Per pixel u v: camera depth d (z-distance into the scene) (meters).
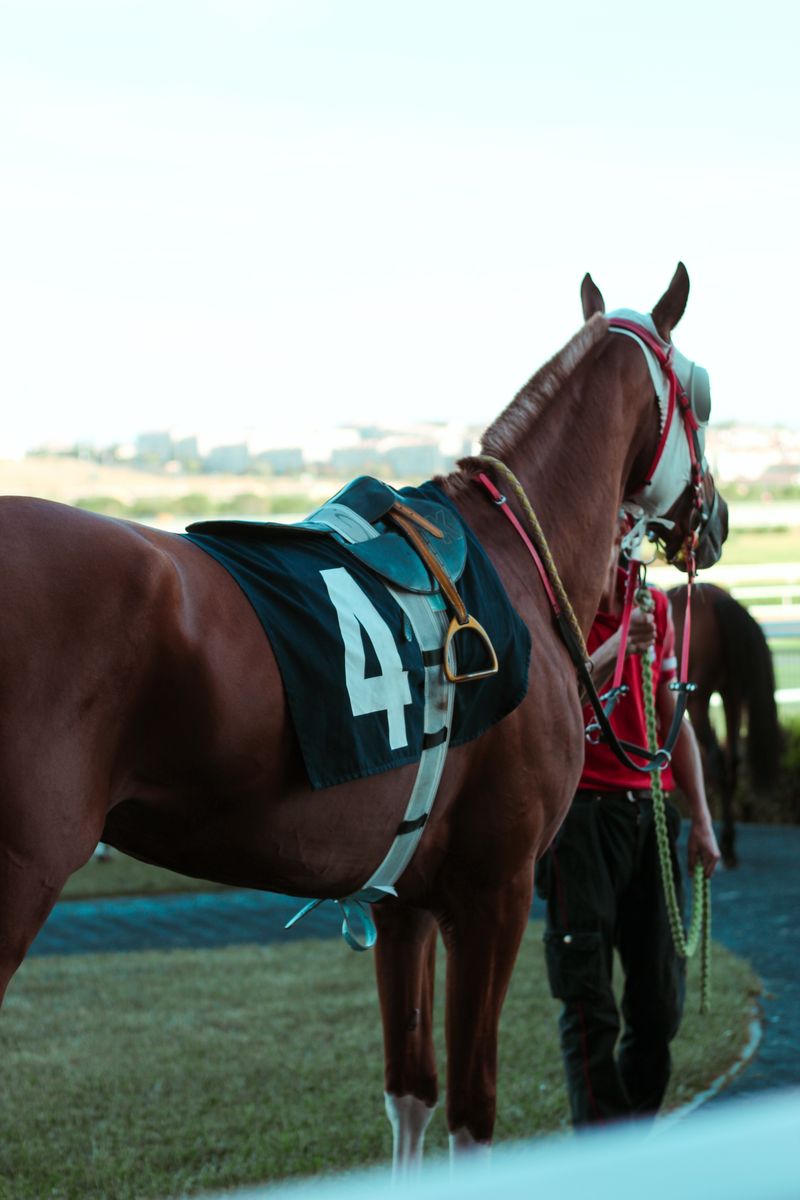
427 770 2.18
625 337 2.96
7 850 1.64
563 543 2.78
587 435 2.85
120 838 1.95
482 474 2.67
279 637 1.92
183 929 6.70
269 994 5.22
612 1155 0.51
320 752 1.94
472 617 2.28
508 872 2.46
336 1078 4.10
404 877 2.41
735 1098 3.93
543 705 2.49
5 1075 4.09
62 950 6.16
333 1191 0.58
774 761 7.82
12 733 1.64
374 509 2.29
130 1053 4.36
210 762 1.85
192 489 58.69
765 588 14.14
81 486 58.84
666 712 3.35
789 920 6.73
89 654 1.71
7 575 1.67
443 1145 3.59
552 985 3.10
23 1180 3.19
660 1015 3.21
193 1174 3.27
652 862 3.20
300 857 2.03
